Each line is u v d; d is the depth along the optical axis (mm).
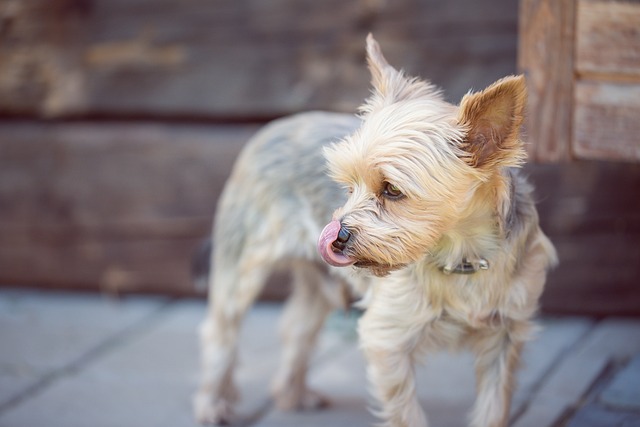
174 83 1541
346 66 1472
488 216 991
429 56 1433
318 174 1145
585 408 1170
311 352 1265
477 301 1017
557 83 1140
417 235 950
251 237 1214
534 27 1138
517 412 1188
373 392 1067
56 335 1486
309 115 1210
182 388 1322
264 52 1502
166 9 1527
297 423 1231
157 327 1505
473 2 1407
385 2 1442
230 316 1237
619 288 1410
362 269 974
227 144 1529
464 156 950
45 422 1241
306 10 1479
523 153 951
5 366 1394
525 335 1044
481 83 1413
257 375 1359
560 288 1428
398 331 1036
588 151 1142
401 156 941
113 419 1250
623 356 1316
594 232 1405
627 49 1113
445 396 1257
